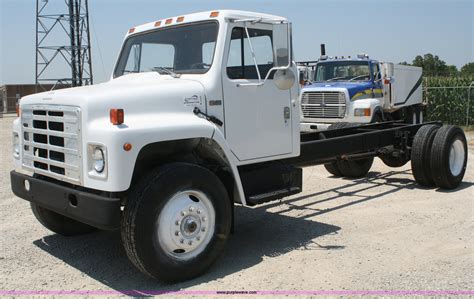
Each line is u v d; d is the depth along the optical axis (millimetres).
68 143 4414
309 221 6496
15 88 38469
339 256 5090
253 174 5172
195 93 4750
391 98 15602
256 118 5238
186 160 4879
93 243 5680
